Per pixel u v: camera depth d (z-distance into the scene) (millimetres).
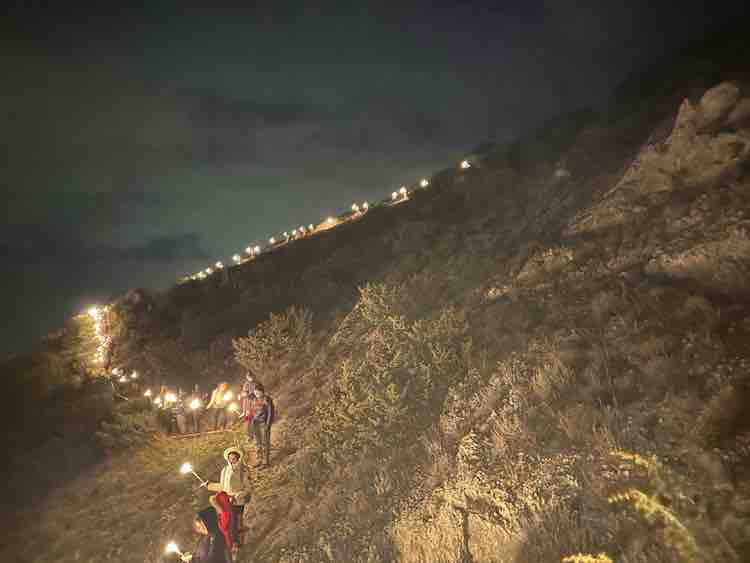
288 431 12039
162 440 15031
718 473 4914
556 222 12047
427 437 8445
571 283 9125
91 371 20578
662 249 7941
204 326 20328
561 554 5277
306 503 9250
